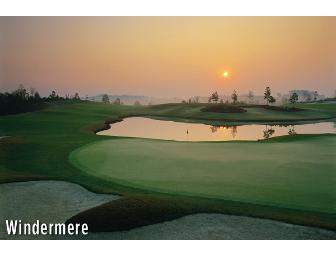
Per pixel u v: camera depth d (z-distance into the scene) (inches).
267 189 699.4
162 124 2222.0
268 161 928.3
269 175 794.8
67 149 1140.5
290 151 1067.3
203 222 556.1
